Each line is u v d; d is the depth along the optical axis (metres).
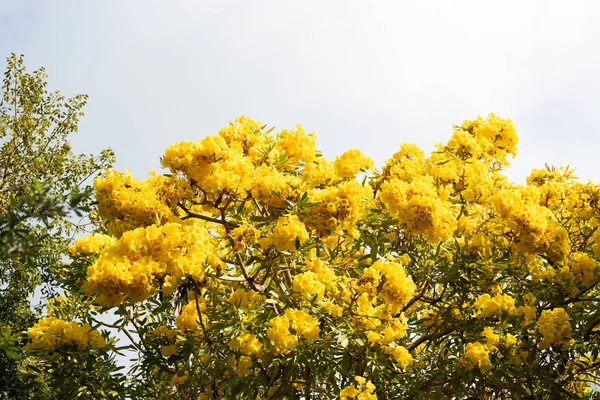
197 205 6.52
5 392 8.16
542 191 7.76
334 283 6.16
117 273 4.78
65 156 15.10
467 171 6.99
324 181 6.76
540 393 6.34
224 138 6.41
